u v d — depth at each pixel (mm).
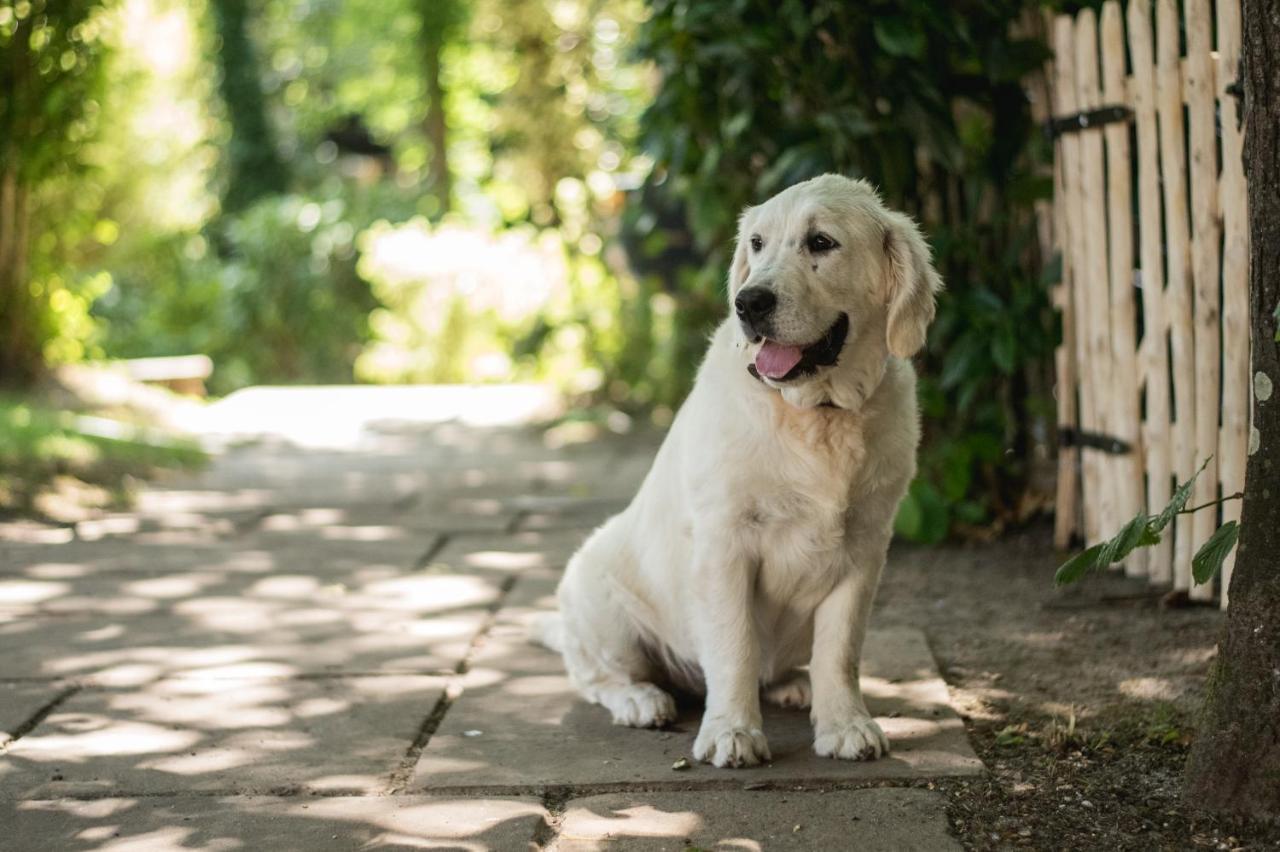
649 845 2965
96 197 11578
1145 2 4875
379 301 15641
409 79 22781
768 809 3156
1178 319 4750
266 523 6934
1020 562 5586
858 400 3480
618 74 13398
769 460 3449
